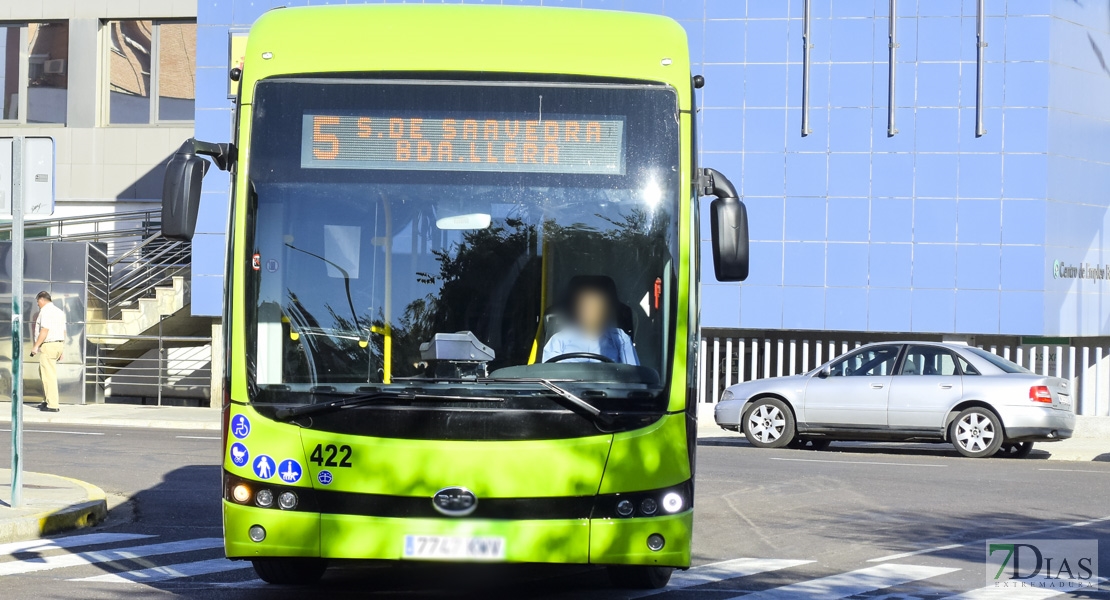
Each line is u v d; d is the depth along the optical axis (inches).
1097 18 1173.7
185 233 358.3
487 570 454.3
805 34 1164.5
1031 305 1134.4
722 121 1181.7
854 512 605.6
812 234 1168.2
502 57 374.0
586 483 345.7
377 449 344.2
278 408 350.3
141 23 1502.2
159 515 595.2
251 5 1243.8
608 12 384.8
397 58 373.1
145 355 1384.1
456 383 351.3
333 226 362.9
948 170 1147.3
